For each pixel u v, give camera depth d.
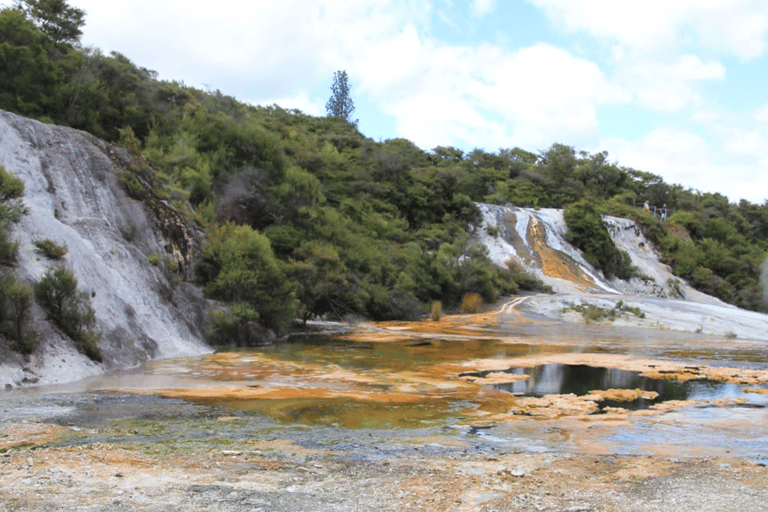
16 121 19.17
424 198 58.25
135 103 34.03
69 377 12.22
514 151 111.94
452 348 21.02
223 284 21.66
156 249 20.88
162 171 26.00
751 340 27.77
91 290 15.55
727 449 7.82
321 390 11.92
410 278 39.12
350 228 43.59
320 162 53.72
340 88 109.12
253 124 46.16
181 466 6.29
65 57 32.66
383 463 6.73
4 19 28.45
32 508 4.80
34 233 15.13
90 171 20.38
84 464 6.19
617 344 23.62
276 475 6.09
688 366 17.02
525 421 9.52
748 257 71.31
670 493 5.81
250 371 14.34
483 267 44.41
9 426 7.85
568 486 6.00
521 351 20.38
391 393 11.84
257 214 35.28
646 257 63.97
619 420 9.71
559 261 54.94
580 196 82.75
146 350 16.14
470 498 5.54
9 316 12.00
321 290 29.22
